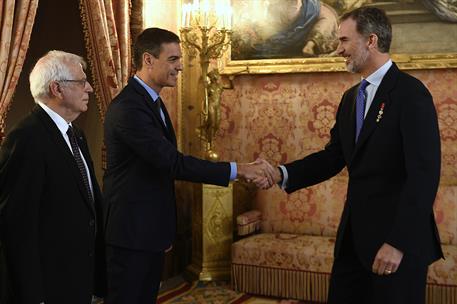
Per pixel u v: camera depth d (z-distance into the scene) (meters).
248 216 4.81
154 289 2.93
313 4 5.06
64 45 4.92
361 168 2.45
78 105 2.40
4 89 3.21
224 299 4.48
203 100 4.94
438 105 4.84
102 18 4.01
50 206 2.27
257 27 5.22
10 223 2.15
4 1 3.19
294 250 4.44
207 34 4.87
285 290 4.48
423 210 2.23
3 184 2.20
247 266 4.61
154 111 2.85
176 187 5.34
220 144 5.45
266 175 2.99
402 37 4.86
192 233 5.12
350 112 2.61
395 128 2.36
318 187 4.87
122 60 4.32
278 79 5.25
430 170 2.26
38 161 2.22
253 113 5.34
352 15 2.50
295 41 5.12
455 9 4.70
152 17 4.91
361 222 2.44
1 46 3.19
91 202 2.43
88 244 2.38
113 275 2.79
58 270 2.28
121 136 2.77
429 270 4.05
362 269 2.54
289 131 5.23
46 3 4.98
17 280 2.12
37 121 2.30
